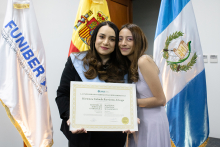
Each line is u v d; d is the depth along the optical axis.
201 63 1.96
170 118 1.95
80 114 1.28
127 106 1.33
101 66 1.41
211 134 3.04
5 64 1.53
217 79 3.00
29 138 1.57
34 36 1.59
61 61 2.56
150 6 4.71
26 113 1.57
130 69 1.42
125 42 1.41
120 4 3.26
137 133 1.48
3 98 1.51
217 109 3.00
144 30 4.79
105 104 1.31
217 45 2.98
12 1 1.54
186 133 1.93
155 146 1.41
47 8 2.42
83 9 2.04
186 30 1.96
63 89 1.38
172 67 1.95
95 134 1.38
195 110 1.94
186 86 1.95
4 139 2.12
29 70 1.57
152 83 1.36
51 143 1.63
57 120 2.53
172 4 2.01
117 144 1.43
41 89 1.60
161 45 1.97
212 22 2.99
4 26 1.54
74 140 1.36
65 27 2.60
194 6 3.09
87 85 1.30
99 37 1.39
